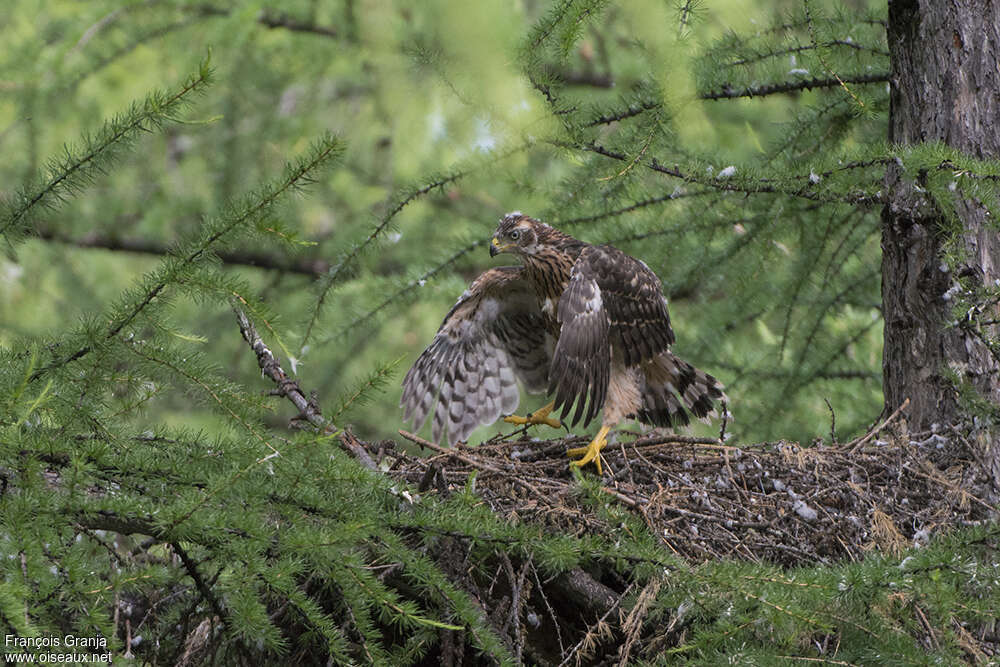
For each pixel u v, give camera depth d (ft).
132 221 63.05
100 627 20.95
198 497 22.45
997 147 33.22
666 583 25.32
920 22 34.60
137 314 24.66
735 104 49.90
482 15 31.40
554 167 47.34
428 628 26.13
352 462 24.82
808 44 35.65
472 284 39.65
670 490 31.71
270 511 24.73
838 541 30.25
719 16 38.78
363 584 23.26
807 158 39.70
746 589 23.84
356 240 37.42
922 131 34.24
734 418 44.60
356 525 22.95
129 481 23.63
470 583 27.30
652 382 39.17
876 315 47.65
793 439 44.73
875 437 34.06
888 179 34.58
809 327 46.32
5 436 22.41
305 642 27.27
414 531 26.37
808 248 42.11
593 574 29.50
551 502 30.40
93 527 23.22
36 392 23.79
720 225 41.01
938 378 33.47
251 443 23.98
